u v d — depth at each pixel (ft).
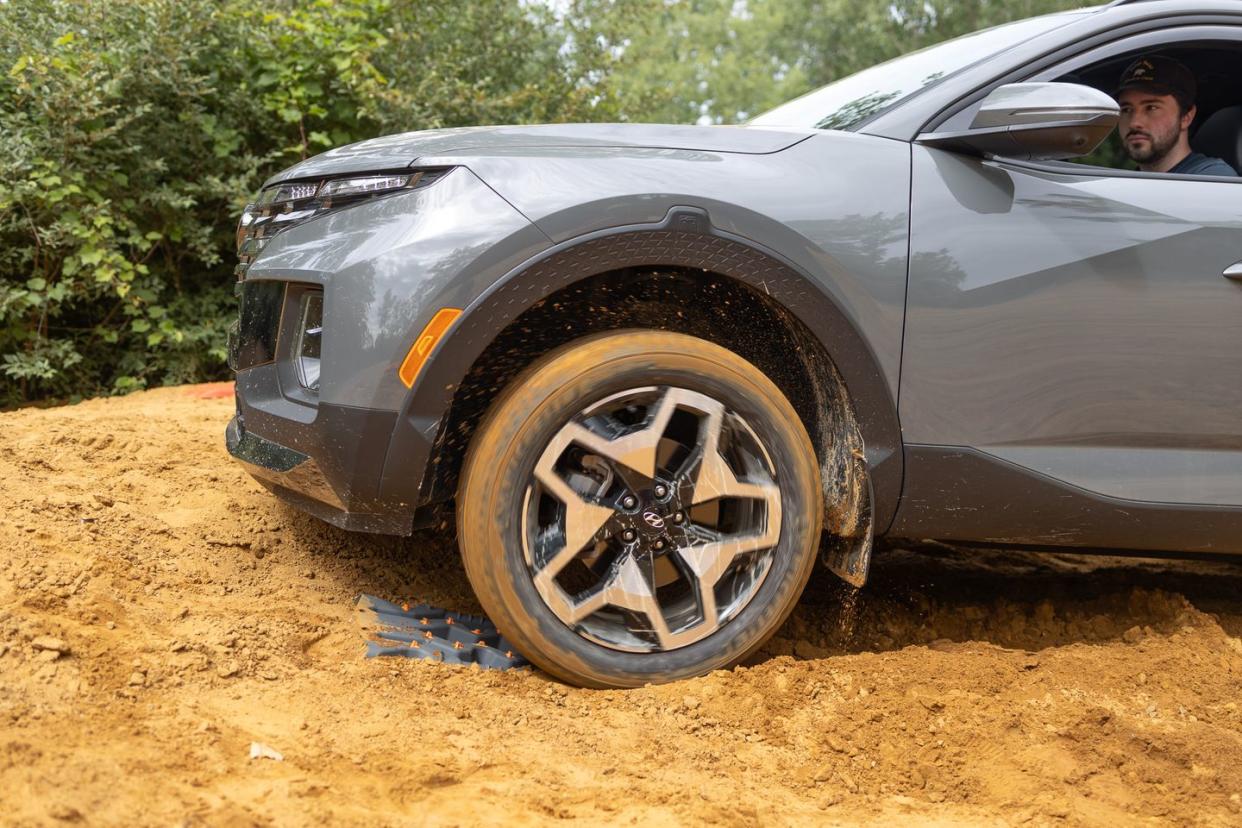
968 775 7.14
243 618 8.17
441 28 27.22
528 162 7.69
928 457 8.06
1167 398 8.31
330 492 7.72
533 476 7.61
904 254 7.90
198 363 21.24
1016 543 8.63
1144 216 8.25
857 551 8.27
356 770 6.27
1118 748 7.43
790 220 7.72
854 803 6.78
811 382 8.50
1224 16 8.97
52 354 19.75
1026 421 8.16
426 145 8.12
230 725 6.54
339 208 7.95
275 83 22.00
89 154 19.72
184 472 11.41
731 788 6.69
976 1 59.21
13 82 19.48
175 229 20.83
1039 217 8.15
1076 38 8.79
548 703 7.54
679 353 7.75
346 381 7.42
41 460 11.04
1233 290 8.30
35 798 5.27
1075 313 8.12
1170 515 8.40
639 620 7.83
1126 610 10.21
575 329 8.64
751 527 8.05
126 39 20.15
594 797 6.35
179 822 5.31
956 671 8.32
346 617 8.75
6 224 19.42
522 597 7.61
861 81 10.41
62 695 6.40
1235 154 10.34
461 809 6.01
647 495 7.77
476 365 8.16
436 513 8.31
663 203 7.55
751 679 7.92
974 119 8.04
